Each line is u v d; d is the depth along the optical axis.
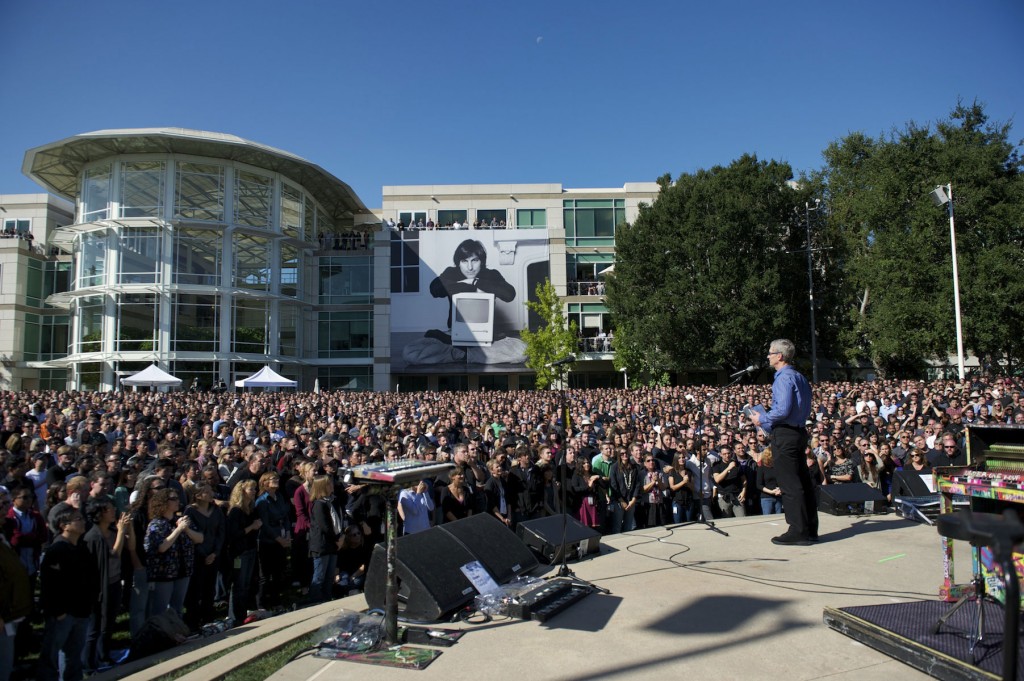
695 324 36.50
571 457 9.57
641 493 10.00
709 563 5.59
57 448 11.15
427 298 44.34
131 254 36.25
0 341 41.28
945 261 30.73
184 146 36.34
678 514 10.03
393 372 43.84
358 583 8.22
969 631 3.56
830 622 4.00
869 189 36.62
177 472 9.46
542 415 18.17
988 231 30.48
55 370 42.53
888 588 4.67
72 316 39.41
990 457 4.25
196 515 6.96
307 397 27.31
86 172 38.12
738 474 10.11
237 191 38.66
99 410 19.02
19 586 5.03
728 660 3.58
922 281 31.36
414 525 7.79
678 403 22.03
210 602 7.38
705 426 13.86
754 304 35.28
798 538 6.04
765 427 6.29
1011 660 2.27
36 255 43.50
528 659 3.73
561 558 5.97
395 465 4.24
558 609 4.46
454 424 15.41
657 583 5.08
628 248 38.72
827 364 45.16
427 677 3.55
